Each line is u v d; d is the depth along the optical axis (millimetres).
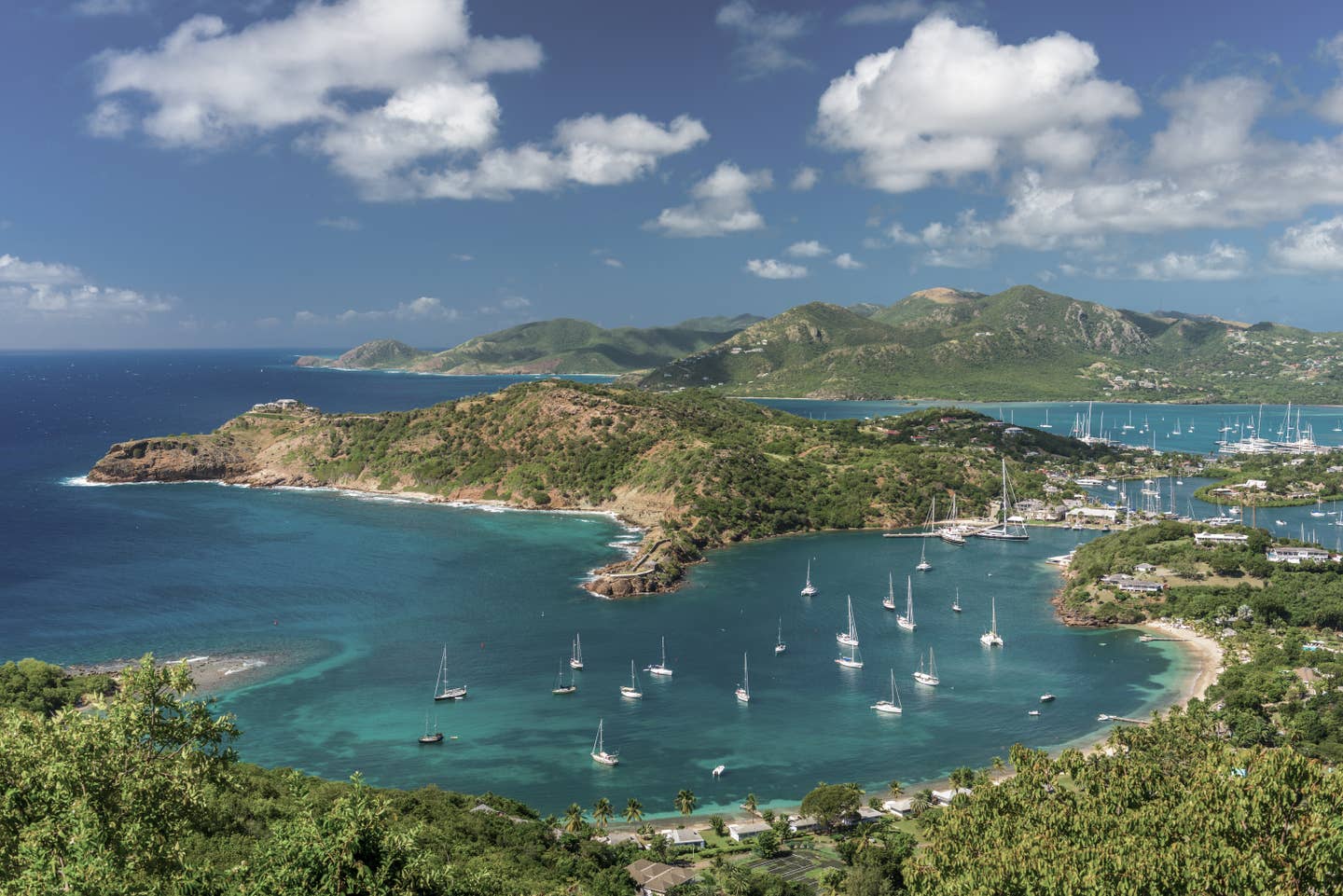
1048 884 53969
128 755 56156
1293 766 63062
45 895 45031
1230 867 53375
